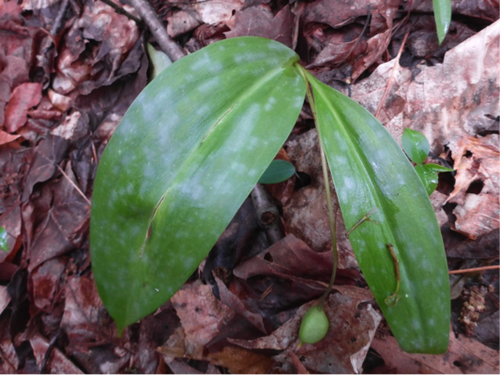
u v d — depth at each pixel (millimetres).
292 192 205
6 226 233
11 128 265
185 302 194
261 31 226
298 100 141
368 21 212
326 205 191
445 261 124
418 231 127
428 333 127
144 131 130
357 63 211
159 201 126
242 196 122
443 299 125
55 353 206
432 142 192
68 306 211
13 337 212
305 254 177
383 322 172
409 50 205
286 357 174
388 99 200
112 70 253
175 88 134
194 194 124
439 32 155
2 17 278
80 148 249
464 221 175
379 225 130
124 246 129
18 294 219
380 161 132
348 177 133
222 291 184
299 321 176
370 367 174
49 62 272
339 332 169
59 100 269
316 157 201
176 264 124
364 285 176
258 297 191
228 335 184
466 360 162
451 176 185
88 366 202
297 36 224
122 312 129
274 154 127
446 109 191
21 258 230
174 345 190
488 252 170
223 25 242
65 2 270
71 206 235
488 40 188
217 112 134
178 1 254
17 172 255
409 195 128
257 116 134
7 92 271
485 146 182
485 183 176
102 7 266
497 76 185
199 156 128
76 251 228
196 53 140
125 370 198
